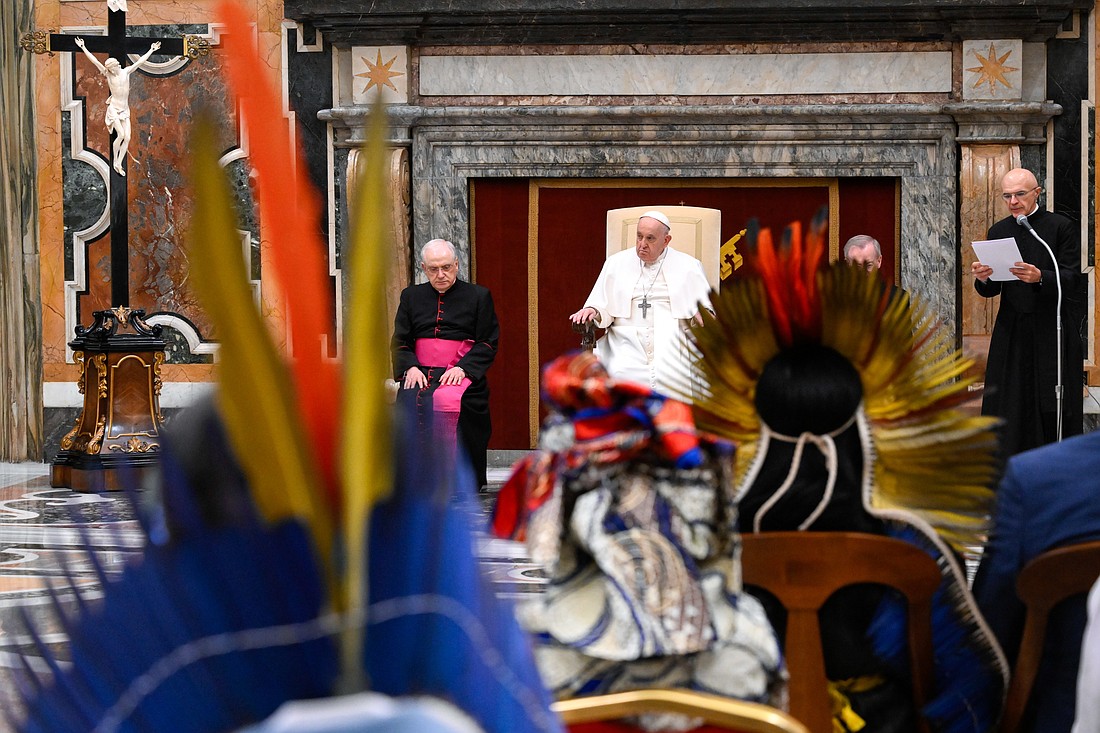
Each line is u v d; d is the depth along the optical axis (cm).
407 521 182
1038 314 3077
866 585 905
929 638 872
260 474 177
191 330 4425
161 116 4391
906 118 4069
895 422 910
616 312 3506
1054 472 869
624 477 828
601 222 4306
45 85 4450
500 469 4250
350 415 178
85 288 4484
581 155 4212
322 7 4138
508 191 4316
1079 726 574
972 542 911
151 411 3662
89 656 176
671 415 831
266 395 176
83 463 3616
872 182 4191
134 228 4438
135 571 179
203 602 176
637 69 4166
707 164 4175
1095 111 4038
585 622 809
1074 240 3152
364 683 177
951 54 4062
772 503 905
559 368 867
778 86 4122
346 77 4297
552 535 812
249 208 3722
